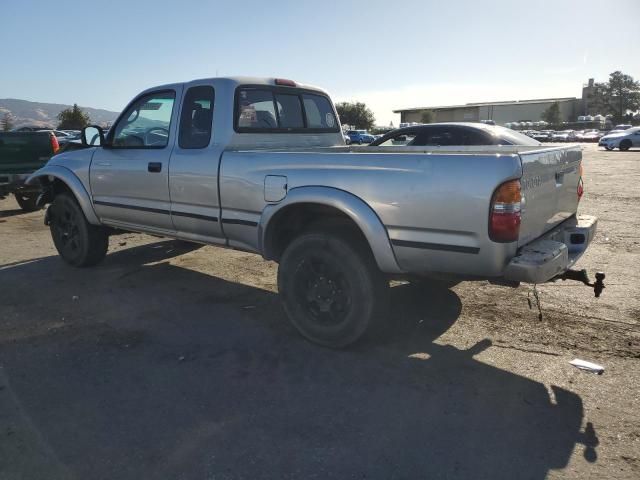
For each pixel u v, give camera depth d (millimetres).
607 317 4652
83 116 66312
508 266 3291
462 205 3299
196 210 4832
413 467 2682
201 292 5500
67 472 2666
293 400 3346
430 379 3607
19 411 3229
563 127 92938
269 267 6453
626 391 3418
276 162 4160
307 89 5695
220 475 2639
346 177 3746
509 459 2738
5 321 4695
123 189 5500
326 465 2707
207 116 4848
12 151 10453
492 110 106625
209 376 3672
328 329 4027
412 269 3619
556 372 3682
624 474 2617
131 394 3430
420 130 9984
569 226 4262
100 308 5020
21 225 9477
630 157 27656
